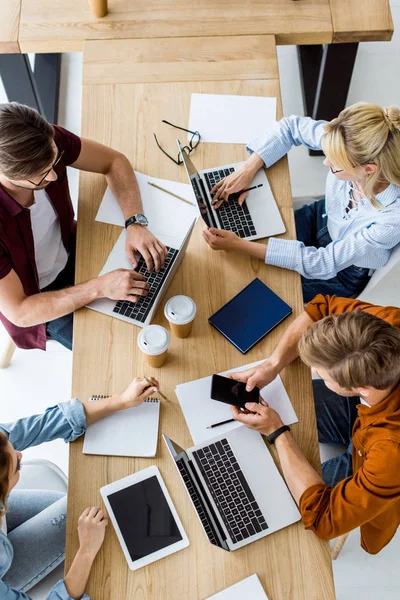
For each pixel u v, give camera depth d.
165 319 1.85
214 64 2.18
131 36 2.22
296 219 2.36
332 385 1.54
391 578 2.34
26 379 2.65
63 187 2.01
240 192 2.01
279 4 2.27
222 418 1.73
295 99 3.16
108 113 2.11
